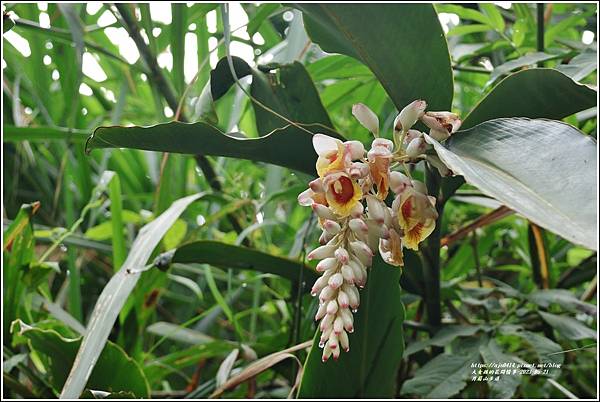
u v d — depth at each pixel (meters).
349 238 0.47
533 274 1.06
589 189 0.39
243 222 1.22
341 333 0.45
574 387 1.03
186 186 1.40
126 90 1.42
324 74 1.06
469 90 1.35
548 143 0.45
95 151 1.56
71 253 1.21
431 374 0.78
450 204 1.25
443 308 1.11
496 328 0.84
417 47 0.66
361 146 0.47
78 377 0.76
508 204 0.38
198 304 1.53
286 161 0.70
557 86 0.58
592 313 0.87
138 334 1.05
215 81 0.73
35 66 1.38
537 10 1.01
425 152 0.50
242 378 0.83
